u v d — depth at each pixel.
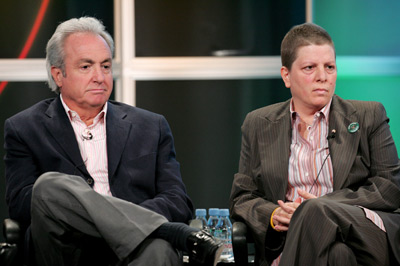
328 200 4.50
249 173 5.52
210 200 7.89
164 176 5.59
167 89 7.93
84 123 5.65
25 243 4.98
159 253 4.64
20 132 5.45
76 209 4.68
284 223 4.88
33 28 7.87
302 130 5.43
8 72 7.84
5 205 7.73
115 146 5.51
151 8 7.93
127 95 7.93
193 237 4.59
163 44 7.93
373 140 5.18
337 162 5.11
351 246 4.50
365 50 7.79
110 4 7.91
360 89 7.79
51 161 5.39
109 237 4.63
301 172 5.30
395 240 4.58
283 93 7.86
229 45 7.91
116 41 7.91
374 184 4.97
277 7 7.87
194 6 7.93
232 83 7.91
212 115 7.92
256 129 5.55
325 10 7.81
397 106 7.75
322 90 5.15
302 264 4.34
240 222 4.93
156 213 4.87
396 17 7.75
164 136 5.74
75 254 4.76
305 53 5.18
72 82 5.48
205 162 7.91
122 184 5.42
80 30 5.58
